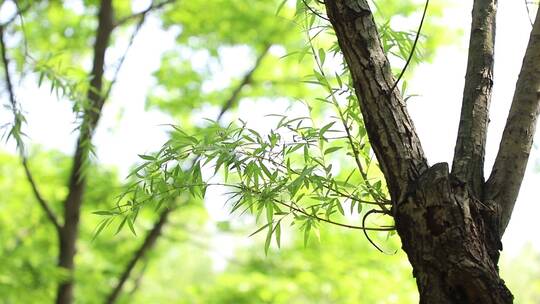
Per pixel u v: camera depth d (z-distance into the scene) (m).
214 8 6.63
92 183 6.56
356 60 1.85
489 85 1.94
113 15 5.86
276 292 6.53
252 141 2.06
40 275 5.77
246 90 6.96
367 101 1.84
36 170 7.12
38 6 6.38
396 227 1.83
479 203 1.80
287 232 7.09
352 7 1.87
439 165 1.76
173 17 6.72
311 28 2.34
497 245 1.80
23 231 7.07
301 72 6.81
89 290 6.77
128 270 6.58
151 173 2.18
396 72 3.03
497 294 1.69
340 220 6.63
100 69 5.66
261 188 2.08
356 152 2.06
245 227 7.11
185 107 7.01
